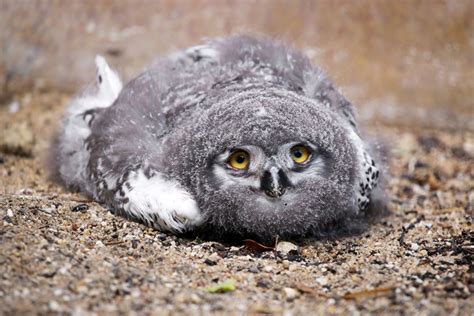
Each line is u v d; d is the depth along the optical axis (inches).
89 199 451.5
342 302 315.0
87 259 339.3
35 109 675.4
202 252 381.1
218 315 296.7
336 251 412.5
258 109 384.5
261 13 739.4
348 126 443.5
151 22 745.6
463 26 745.0
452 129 710.5
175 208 394.0
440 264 372.8
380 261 381.1
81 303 294.2
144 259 356.2
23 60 726.5
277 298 321.4
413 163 625.0
